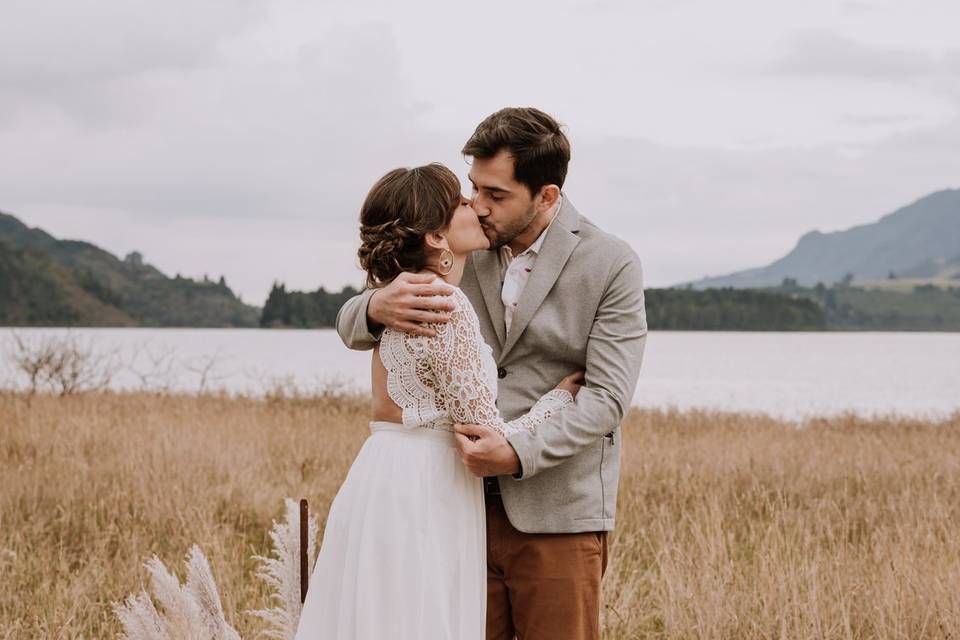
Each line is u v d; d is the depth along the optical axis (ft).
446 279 8.89
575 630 9.27
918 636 13.46
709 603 14.29
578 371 9.39
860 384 132.26
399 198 8.69
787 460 29.60
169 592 9.55
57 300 569.23
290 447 31.07
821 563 16.21
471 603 8.70
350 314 9.03
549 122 8.97
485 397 8.45
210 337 424.05
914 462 29.50
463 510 8.68
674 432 39.40
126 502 21.79
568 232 9.34
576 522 9.18
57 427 32.68
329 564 8.72
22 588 16.08
